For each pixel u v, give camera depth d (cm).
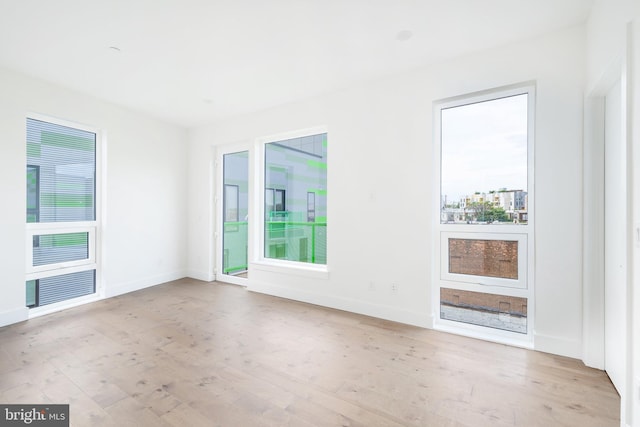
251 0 210
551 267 249
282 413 178
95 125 392
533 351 254
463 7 218
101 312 350
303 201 410
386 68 310
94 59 292
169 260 497
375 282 337
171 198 498
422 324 308
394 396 195
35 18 229
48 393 195
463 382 210
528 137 264
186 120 480
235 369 226
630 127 154
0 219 307
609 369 215
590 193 230
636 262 150
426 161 306
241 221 488
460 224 298
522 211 269
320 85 350
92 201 402
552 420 173
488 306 287
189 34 252
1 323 306
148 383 207
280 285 416
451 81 292
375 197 337
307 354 251
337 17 230
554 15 226
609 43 181
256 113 439
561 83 244
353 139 351
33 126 342
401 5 216
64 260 370
